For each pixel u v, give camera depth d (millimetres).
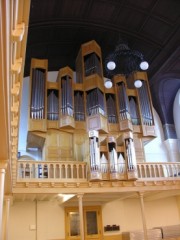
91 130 12523
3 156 6441
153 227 15125
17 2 2826
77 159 13492
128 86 16781
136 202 15969
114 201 15562
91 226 14641
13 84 4590
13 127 6230
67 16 13930
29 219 13688
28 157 14555
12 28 3084
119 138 13234
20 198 12828
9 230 13188
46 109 13750
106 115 14453
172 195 15445
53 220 14039
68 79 14609
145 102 15797
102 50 17000
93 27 14938
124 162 12055
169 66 15742
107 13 14156
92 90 14688
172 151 16859
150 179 12523
